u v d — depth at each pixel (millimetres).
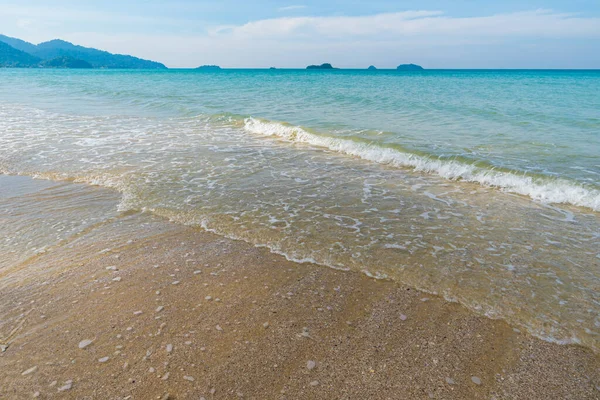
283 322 3686
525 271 4680
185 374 3018
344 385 2959
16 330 3490
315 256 5000
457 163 9266
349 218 6238
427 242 5430
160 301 3969
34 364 3094
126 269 4582
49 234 5473
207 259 4883
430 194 7508
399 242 5414
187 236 5527
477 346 3426
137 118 16500
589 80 57969
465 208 6777
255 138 12758
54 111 18156
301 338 3469
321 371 3094
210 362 3152
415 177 8680
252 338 3451
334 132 13086
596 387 3002
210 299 4023
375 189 7730
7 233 5473
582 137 12281
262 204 6766
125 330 3510
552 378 3086
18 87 36250
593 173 8539
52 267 4590
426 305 4008
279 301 4027
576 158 9781
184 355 3221
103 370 3037
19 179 7918
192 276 4469
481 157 9828
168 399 2781
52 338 3393
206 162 9461
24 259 4770
